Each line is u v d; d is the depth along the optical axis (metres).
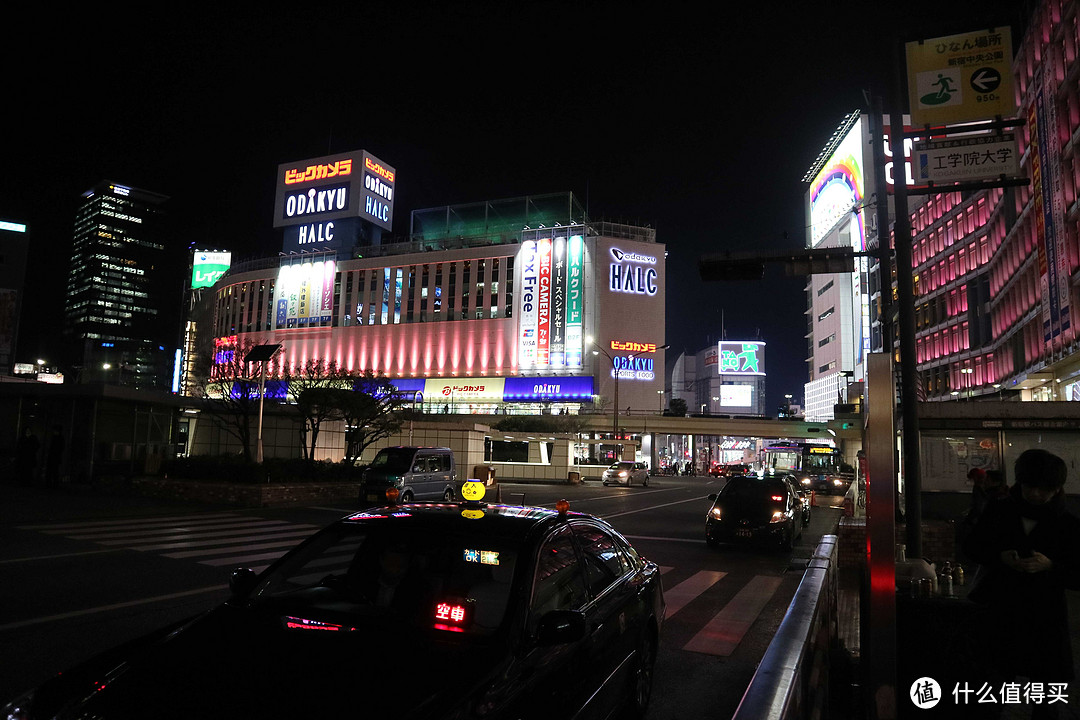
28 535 12.66
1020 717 4.45
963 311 51.47
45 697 2.67
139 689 2.63
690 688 5.56
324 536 3.96
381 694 2.61
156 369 147.75
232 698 2.57
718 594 9.29
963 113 7.85
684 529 17.02
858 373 82.25
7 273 98.75
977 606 3.62
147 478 20.91
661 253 85.06
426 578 3.59
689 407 197.88
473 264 88.12
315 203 100.25
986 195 47.88
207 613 3.39
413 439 35.44
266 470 20.45
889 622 2.88
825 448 37.84
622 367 80.62
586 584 4.14
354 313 92.00
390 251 94.94
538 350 82.62
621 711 4.41
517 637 3.12
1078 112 23.02
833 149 113.69
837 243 109.25
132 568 9.70
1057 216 24.91
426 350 87.50
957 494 13.09
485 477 24.20
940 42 7.97
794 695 2.14
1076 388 26.36
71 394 22.69
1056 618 3.45
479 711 2.61
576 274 82.56
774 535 12.99
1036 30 26.66
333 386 26.39
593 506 24.09
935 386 56.28
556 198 88.94
